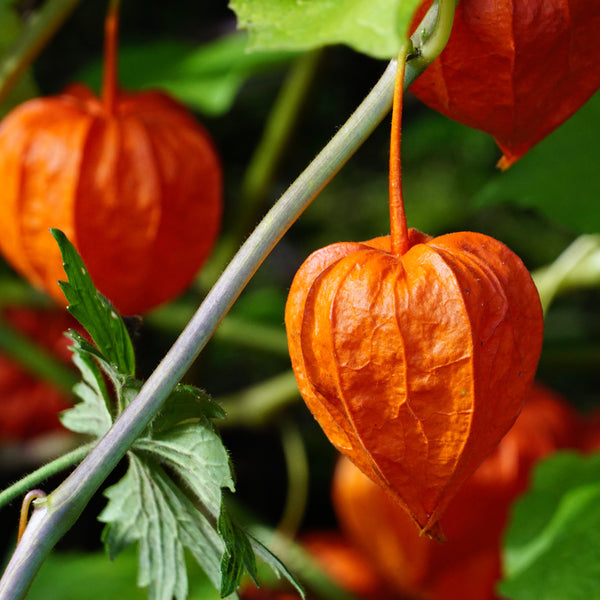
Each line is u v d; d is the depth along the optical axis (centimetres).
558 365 91
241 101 131
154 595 50
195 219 59
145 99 60
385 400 46
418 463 46
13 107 83
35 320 99
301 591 47
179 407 47
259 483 106
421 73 46
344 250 47
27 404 95
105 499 96
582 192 63
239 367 121
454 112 48
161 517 49
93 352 47
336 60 125
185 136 59
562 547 59
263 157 93
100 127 58
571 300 117
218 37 130
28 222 58
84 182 58
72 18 129
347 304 46
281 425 89
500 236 118
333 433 47
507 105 48
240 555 47
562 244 117
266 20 43
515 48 47
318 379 46
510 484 71
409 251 46
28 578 45
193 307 102
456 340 45
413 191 120
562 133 65
